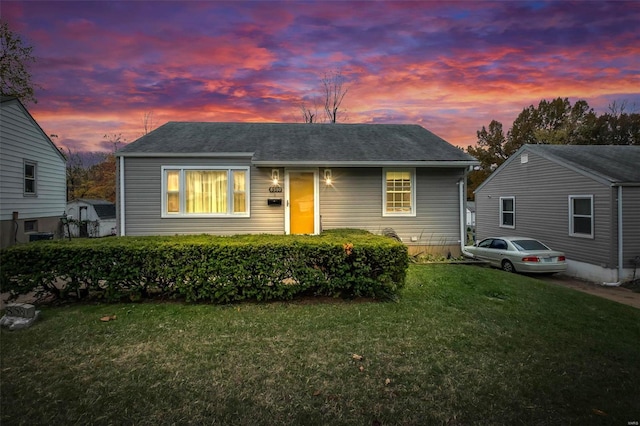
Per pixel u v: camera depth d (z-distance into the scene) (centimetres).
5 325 421
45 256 506
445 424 247
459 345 380
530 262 1030
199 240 548
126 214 980
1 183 1152
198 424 243
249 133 1190
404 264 548
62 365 325
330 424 245
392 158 984
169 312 476
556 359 354
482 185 1836
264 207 1015
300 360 338
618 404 277
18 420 246
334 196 1031
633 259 1060
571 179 1232
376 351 360
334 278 535
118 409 259
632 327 486
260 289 526
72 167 3388
